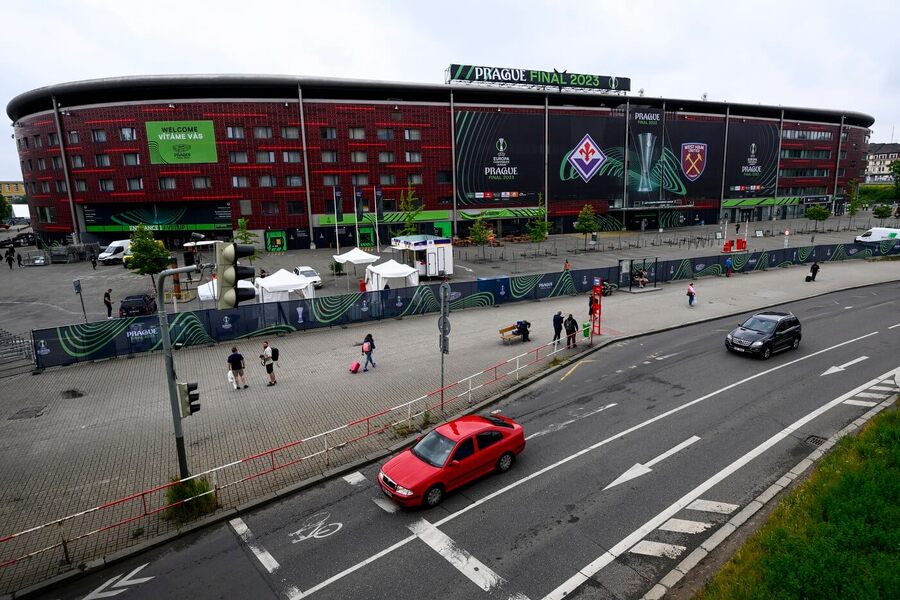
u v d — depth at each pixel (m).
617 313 29.72
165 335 11.20
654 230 80.00
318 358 22.64
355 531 10.91
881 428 12.98
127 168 61.06
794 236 68.38
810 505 10.32
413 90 65.69
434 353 22.95
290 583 9.46
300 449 14.49
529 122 70.38
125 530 11.20
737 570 8.73
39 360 21.69
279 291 29.44
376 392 18.48
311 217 64.31
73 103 61.34
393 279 40.56
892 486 10.44
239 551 10.47
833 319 26.98
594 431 15.01
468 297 31.69
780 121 87.12
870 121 99.81
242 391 18.91
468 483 12.45
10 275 49.03
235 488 12.64
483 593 8.98
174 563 10.21
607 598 8.74
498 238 71.62
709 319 27.94
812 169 93.25
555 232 74.81
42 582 9.64
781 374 18.95
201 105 60.25
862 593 7.67
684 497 11.50
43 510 11.94
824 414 15.27
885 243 51.38
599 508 11.27
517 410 16.84
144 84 58.75
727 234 71.31
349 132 64.31
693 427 14.91
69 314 32.94
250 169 62.19
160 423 16.38
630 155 76.19
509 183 70.81
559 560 9.71
